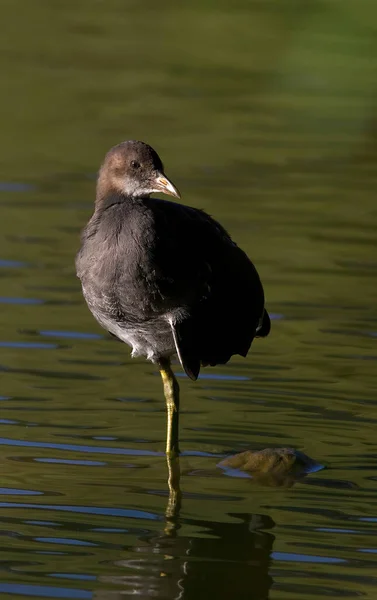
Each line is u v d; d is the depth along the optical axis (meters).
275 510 10.22
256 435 11.81
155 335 11.41
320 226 18.95
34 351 13.79
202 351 11.48
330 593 8.73
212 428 11.95
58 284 16.08
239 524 9.91
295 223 19.02
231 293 11.51
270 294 15.95
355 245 18.12
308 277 16.67
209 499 10.44
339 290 16.22
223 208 19.53
